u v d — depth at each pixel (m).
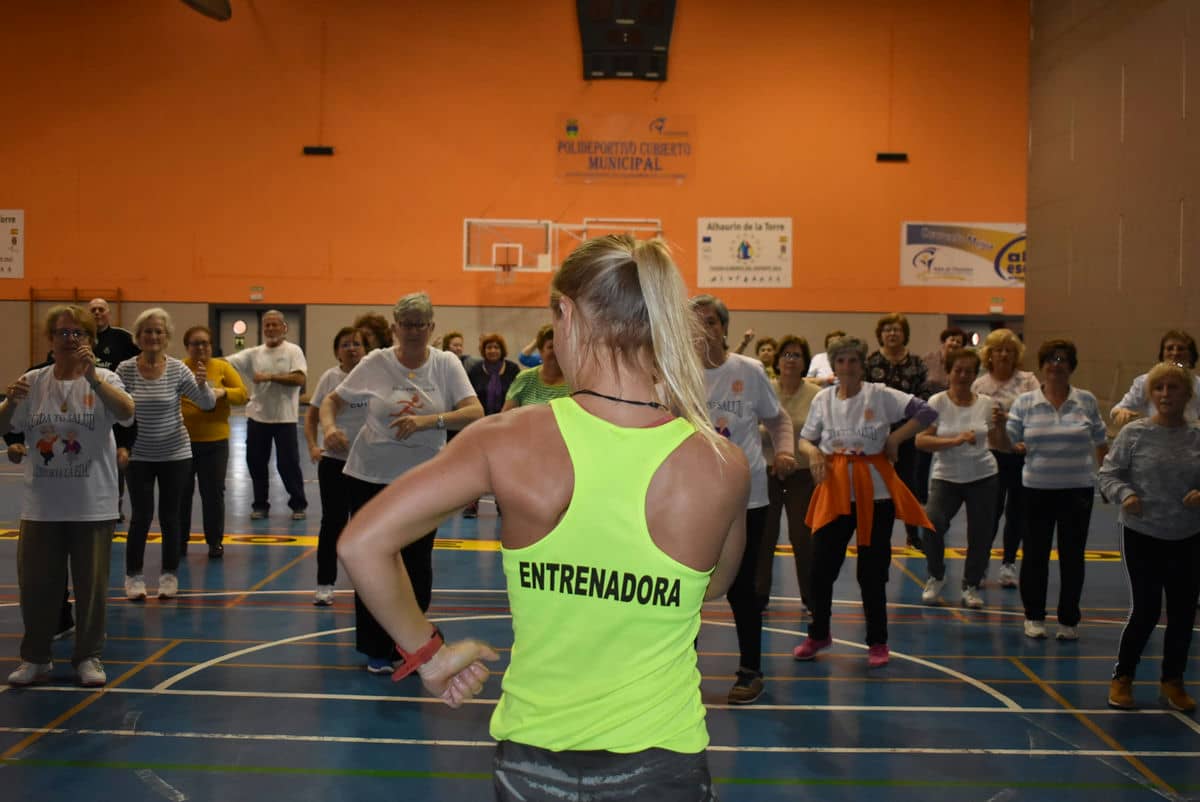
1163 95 10.05
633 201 21.22
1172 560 4.72
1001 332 7.43
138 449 6.41
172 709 4.52
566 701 1.49
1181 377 4.62
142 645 5.50
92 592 4.82
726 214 21.20
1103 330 11.20
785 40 21.12
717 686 5.02
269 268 21.12
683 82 21.16
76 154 20.91
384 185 21.14
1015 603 6.88
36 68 20.84
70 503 4.76
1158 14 10.12
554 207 21.20
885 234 21.25
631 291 1.57
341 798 3.64
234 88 20.98
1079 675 5.27
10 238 20.89
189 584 6.96
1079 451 5.89
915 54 21.12
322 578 6.38
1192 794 3.81
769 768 3.99
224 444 7.85
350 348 6.55
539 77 21.12
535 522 1.51
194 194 21.02
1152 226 10.21
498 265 21.22
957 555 8.57
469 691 1.57
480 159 21.17
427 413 5.04
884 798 3.73
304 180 21.08
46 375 4.75
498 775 1.52
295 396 9.69
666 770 1.49
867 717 4.59
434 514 1.48
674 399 1.59
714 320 4.59
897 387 8.23
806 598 6.03
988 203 21.27
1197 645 5.84
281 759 3.99
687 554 1.51
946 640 5.92
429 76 21.08
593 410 1.55
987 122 21.20
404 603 1.48
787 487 6.11
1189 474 4.60
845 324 21.31
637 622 1.49
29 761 3.92
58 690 4.74
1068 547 5.94
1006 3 21.09
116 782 3.74
